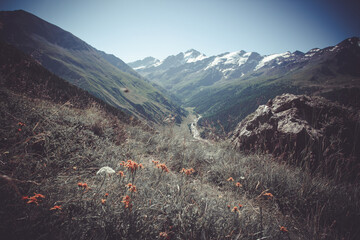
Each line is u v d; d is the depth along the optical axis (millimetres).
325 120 5285
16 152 2213
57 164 2479
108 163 3211
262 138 5395
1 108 3303
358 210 2836
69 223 1671
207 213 2193
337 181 3766
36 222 1586
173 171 3938
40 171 2148
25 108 3916
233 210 2250
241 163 4320
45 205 1726
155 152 4777
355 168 3957
